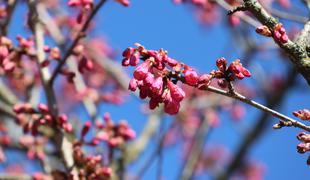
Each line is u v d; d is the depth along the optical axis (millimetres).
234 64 534
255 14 551
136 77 534
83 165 787
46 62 832
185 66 544
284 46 542
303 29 562
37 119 792
